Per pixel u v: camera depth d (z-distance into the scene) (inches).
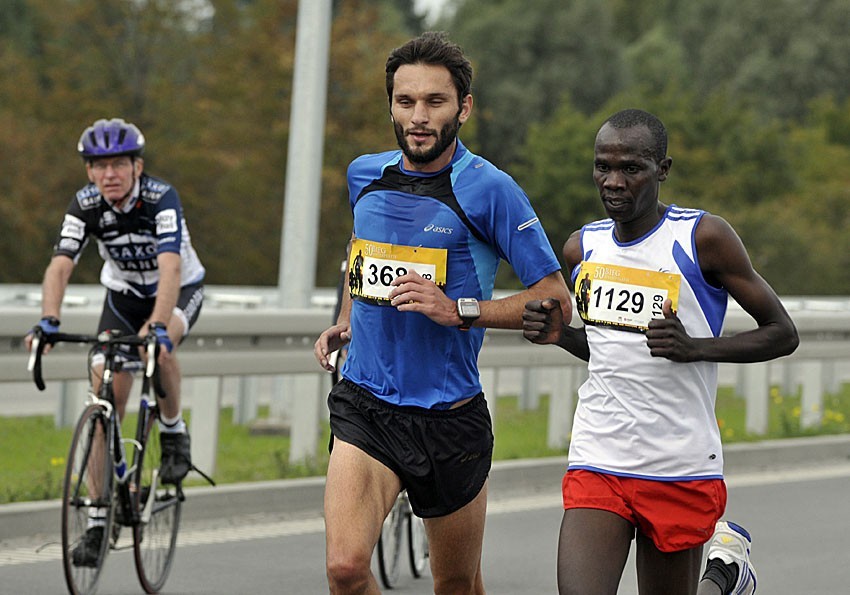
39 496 954.7
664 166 508.7
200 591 781.9
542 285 530.0
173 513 802.8
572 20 5851.4
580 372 1540.4
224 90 3764.8
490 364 1267.2
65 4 3821.4
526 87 5762.8
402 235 528.1
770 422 1601.9
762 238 4761.3
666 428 507.8
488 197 523.5
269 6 3789.4
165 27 3767.2
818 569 876.0
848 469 1355.8
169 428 798.5
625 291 513.0
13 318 945.5
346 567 500.4
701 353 496.7
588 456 516.7
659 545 510.6
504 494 1148.5
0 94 3745.1
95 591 735.1
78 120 3720.5
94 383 759.7
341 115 3767.2
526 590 803.4
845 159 5492.1
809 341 1512.1
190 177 3777.1
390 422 529.0
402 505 823.1
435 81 514.0
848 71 7052.2
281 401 1392.7
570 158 5083.7
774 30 7209.6
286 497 1033.5
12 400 1647.4
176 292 775.1
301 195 1385.3
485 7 6166.3
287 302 1387.8
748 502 1128.2
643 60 6737.2
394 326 528.7
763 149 5167.3
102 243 807.7
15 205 3609.7
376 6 3909.9
